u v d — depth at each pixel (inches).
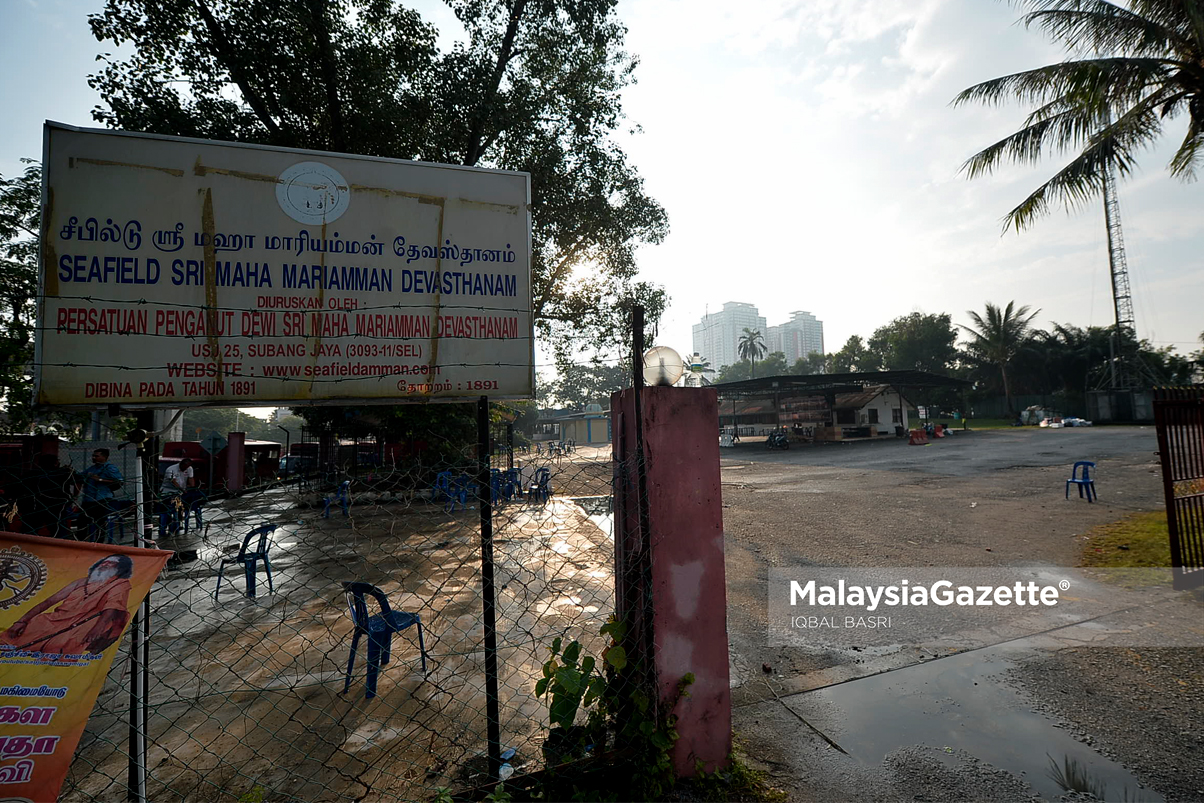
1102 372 1483.8
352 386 103.3
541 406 1999.3
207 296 96.0
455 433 505.4
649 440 101.8
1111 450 700.0
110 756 112.3
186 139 96.7
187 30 394.3
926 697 130.4
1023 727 117.0
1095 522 308.3
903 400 1331.2
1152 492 396.5
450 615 191.8
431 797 96.1
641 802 94.3
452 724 120.6
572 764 97.8
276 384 99.0
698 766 100.8
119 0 373.1
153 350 92.5
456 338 110.2
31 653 69.4
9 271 250.4
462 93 444.1
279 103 427.8
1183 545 199.0
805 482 552.7
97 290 90.2
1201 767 102.1
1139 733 113.2
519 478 465.7
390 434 542.3
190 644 171.2
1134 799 94.4
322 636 176.9
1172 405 204.7
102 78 380.5
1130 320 1434.5
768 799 96.0
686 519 103.0
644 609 101.0
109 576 74.7
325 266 103.0
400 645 166.6
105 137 92.4
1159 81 326.0
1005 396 1717.5
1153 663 141.9
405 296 107.6
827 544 283.1
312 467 735.7
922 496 432.5
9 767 67.0
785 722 121.0
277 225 100.7
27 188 288.2
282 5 394.3
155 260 93.5
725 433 1491.1
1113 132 338.0
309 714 126.1
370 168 107.0
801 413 1282.0
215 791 100.0
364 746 112.6
